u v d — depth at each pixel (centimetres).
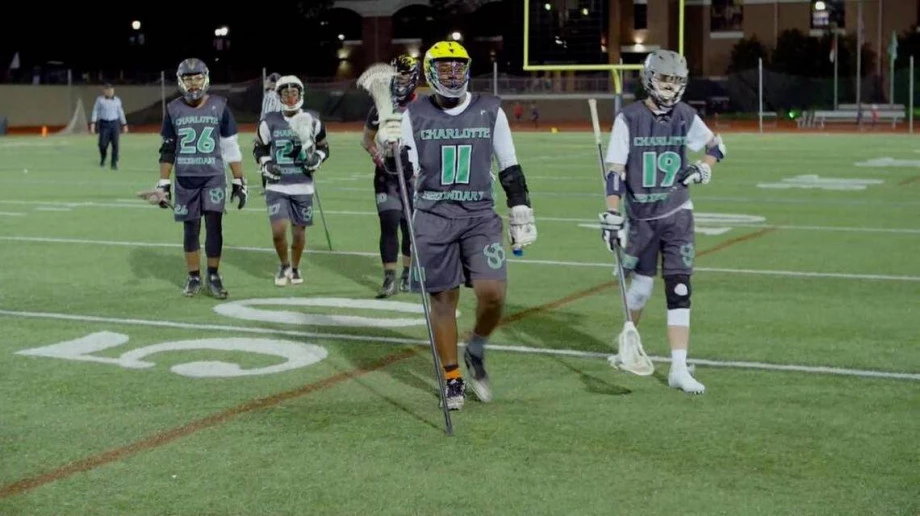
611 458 552
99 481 525
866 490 507
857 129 4588
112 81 5703
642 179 680
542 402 653
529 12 1772
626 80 5369
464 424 610
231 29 6750
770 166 2566
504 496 503
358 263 1202
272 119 1045
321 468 541
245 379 709
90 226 1511
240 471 538
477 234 638
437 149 632
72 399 662
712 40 6406
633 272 702
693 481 520
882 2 5997
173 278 1098
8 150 3359
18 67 5919
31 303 962
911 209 1677
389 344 810
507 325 868
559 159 2844
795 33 5838
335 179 2300
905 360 749
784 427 600
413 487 515
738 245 1302
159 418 624
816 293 995
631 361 656
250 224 1558
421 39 7112
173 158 985
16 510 490
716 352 775
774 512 482
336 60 7200
